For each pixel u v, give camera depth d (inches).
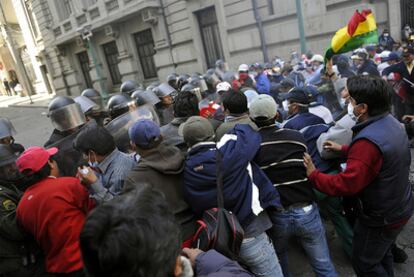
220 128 94.7
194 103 107.3
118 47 686.5
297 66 313.0
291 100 104.3
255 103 82.3
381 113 70.6
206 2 513.3
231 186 70.3
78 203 70.9
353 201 76.9
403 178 69.6
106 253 28.5
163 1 572.7
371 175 68.3
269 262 75.9
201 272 43.4
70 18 735.7
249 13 474.9
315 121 101.7
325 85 182.4
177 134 103.7
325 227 128.0
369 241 73.7
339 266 107.3
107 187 82.3
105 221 30.1
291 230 83.7
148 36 638.5
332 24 413.4
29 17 923.4
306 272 108.7
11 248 74.2
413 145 181.0
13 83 1216.8
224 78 257.6
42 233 68.3
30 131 510.6
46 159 72.5
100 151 81.7
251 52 490.6
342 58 220.7
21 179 72.7
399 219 70.7
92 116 140.4
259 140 77.5
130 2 595.8
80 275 68.3
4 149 78.5
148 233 29.5
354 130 73.4
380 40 364.8
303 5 430.9
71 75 846.5
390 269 84.1
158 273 30.0
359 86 70.3
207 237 61.6
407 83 188.4
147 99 143.7
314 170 77.9
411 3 379.6
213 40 543.8
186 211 73.0
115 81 761.6
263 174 77.2
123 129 113.4
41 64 964.6
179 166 73.0
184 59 576.7
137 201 32.0
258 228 74.4
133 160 87.5
